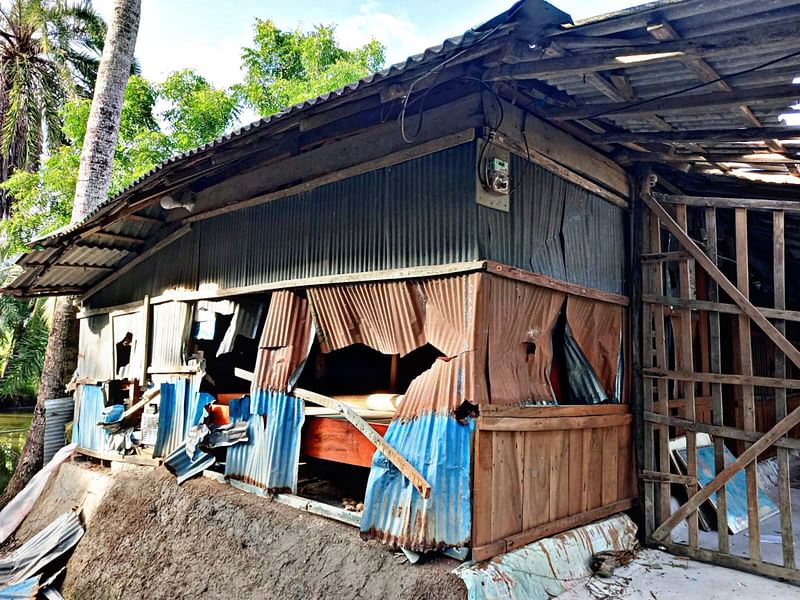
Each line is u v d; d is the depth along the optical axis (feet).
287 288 15.55
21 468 28.43
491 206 11.62
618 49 9.13
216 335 21.39
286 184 16.19
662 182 17.07
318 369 19.30
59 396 29.60
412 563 10.71
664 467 14.83
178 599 14.06
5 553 21.62
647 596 11.34
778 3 7.42
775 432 12.91
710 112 10.78
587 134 13.96
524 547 11.50
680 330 15.02
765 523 16.83
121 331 23.68
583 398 14.08
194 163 15.56
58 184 43.24
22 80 54.08
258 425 15.58
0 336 46.83
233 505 14.99
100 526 18.81
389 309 12.92
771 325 13.42
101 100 31.12
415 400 11.73
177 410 19.21
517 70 10.39
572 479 13.26
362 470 18.40
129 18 32.14
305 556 12.37
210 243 19.03
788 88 9.46
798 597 11.48
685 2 7.75
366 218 13.60
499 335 11.60
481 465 10.80
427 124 12.48
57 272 24.54
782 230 13.67
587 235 14.46
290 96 54.08
